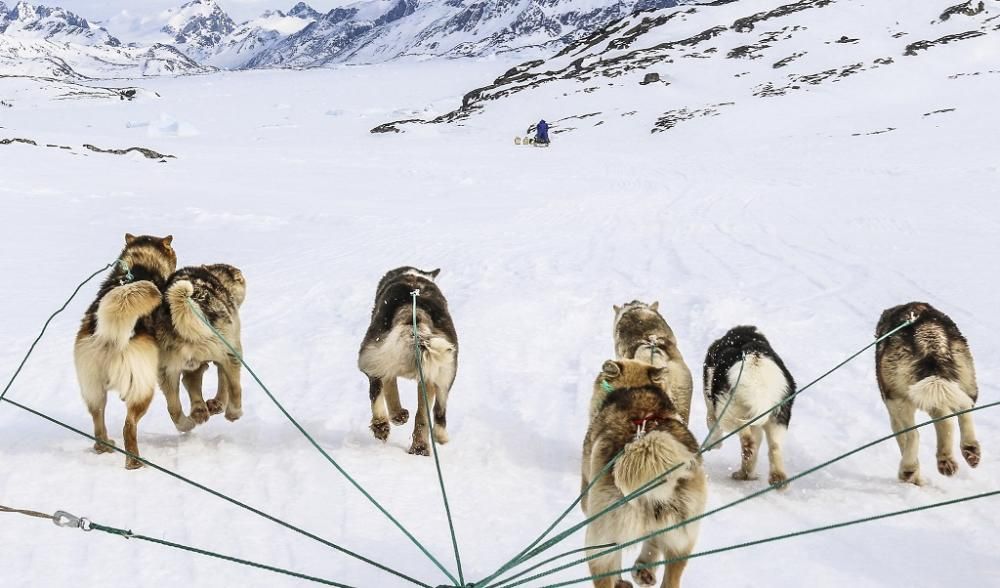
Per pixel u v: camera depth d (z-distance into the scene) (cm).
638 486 408
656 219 2188
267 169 3600
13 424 722
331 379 897
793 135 4766
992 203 2039
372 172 3572
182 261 1599
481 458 679
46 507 543
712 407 680
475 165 3938
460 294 1336
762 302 1212
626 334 764
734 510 577
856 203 2238
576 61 8150
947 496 595
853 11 7956
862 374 890
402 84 12356
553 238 1931
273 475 620
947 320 634
